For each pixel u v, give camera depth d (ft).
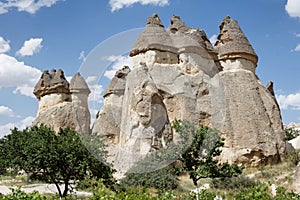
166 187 43.34
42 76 123.13
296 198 35.83
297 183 57.41
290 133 135.74
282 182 64.54
